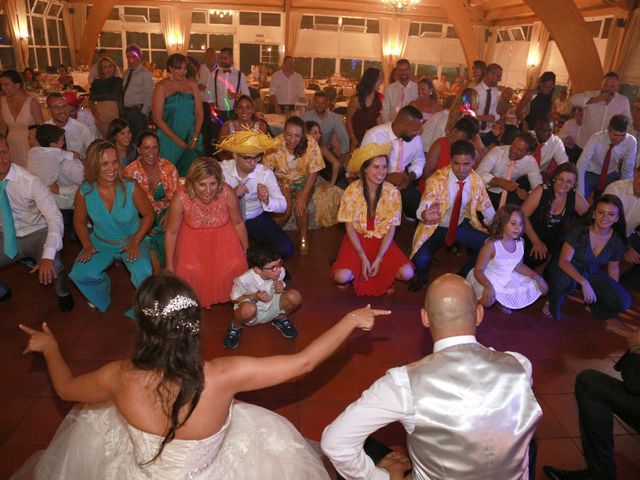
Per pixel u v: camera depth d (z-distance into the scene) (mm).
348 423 1761
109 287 4211
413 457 1780
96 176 3766
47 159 4707
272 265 3539
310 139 5121
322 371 3541
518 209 4047
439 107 6918
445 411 1670
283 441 2238
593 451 2592
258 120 6441
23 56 16109
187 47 19703
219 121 7910
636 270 4836
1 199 3693
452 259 5527
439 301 1832
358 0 19141
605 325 4355
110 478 2004
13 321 3967
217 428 1803
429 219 4340
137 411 1716
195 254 3857
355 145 6898
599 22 14938
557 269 4266
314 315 4254
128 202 3873
